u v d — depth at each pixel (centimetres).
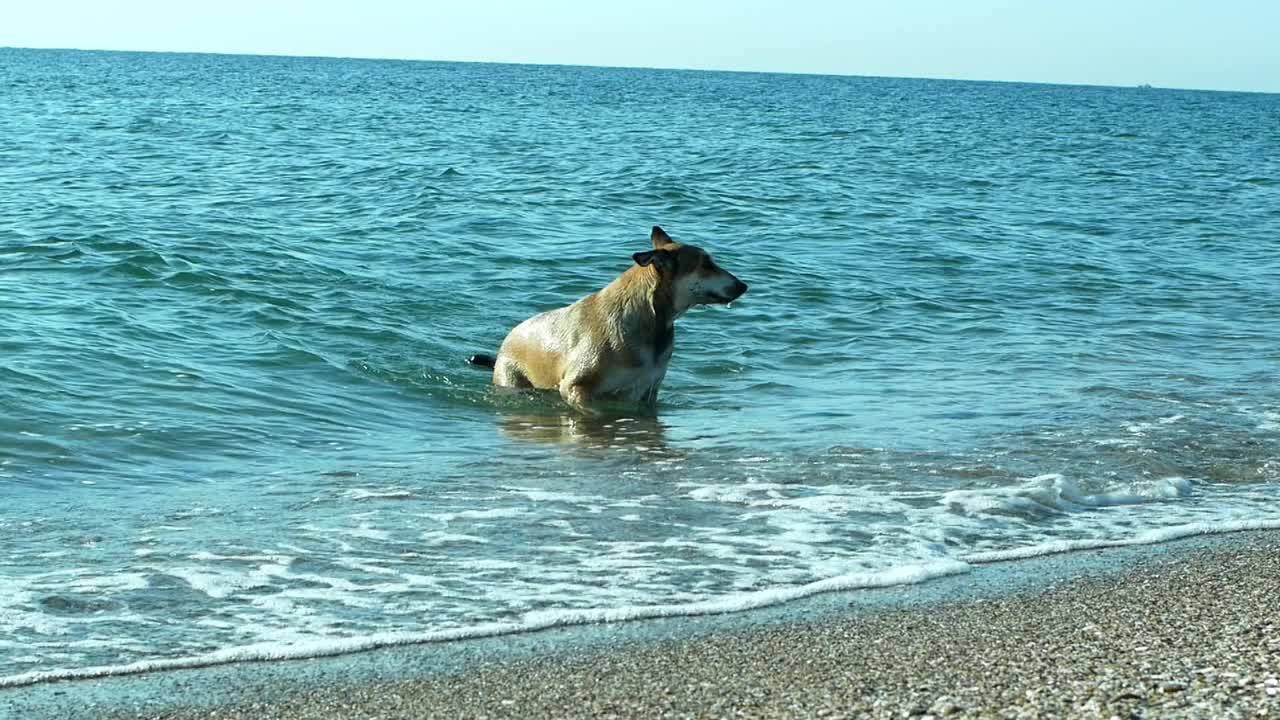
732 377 1232
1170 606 593
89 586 625
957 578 651
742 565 671
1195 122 9281
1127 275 1909
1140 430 998
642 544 705
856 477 855
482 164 3466
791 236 2228
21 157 3284
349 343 1297
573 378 1102
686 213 2497
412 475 864
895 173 3631
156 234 1881
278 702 491
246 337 1285
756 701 480
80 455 886
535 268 1791
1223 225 2619
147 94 8006
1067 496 816
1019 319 1553
